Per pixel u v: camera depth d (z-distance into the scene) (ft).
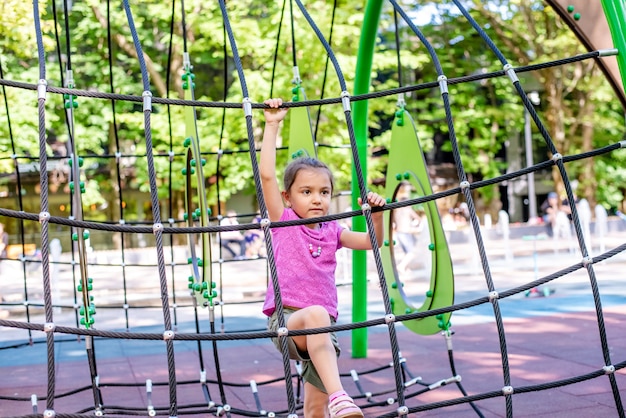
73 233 14.66
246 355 22.40
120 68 52.01
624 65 11.59
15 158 16.84
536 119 10.21
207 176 51.70
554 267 47.03
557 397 14.83
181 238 75.56
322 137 50.62
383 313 30.32
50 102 48.67
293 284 10.64
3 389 18.35
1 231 56.49
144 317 34.06
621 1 11.89
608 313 27.02
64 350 25.12
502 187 98.43
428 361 19.44
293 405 8.79
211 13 45.73
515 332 23.80
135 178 70.38
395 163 15.49
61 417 8.11
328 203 10.93
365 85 18.92
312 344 9.76
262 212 9.12
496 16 63.16
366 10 17.52
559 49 62.85
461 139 69.21
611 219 71.26
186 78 13.64
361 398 15.57
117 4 48.16
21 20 30.40
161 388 17.76
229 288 45.37
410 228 43.91
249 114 9.85
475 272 46.21
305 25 45.60
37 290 45.88
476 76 10.51
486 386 16.20
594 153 10.03
